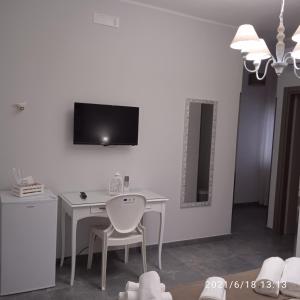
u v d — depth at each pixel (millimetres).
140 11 3504
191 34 3830
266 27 4023
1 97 2969
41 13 3059
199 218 4109
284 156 4559
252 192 6113
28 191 2795
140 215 2945
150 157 3719
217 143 4148
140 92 3592
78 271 3178
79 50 3248
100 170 3455
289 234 4609
